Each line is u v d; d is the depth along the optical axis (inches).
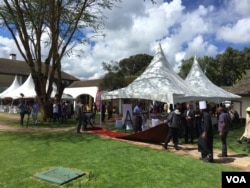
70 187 274.4
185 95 697.0
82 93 1779.0
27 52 909.2
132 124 725.3
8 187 272.8
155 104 906.7
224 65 2556.6
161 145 530.9
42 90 925.2
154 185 287.3
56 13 883.4
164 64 831.1
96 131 690.8
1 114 1343.5
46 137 574.2
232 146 549.0
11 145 483.8
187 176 321.4
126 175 316.2
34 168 334.3
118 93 728.3
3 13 829.8
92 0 896.3
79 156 401.1
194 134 621.9
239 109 1316.4
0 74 2223.2
